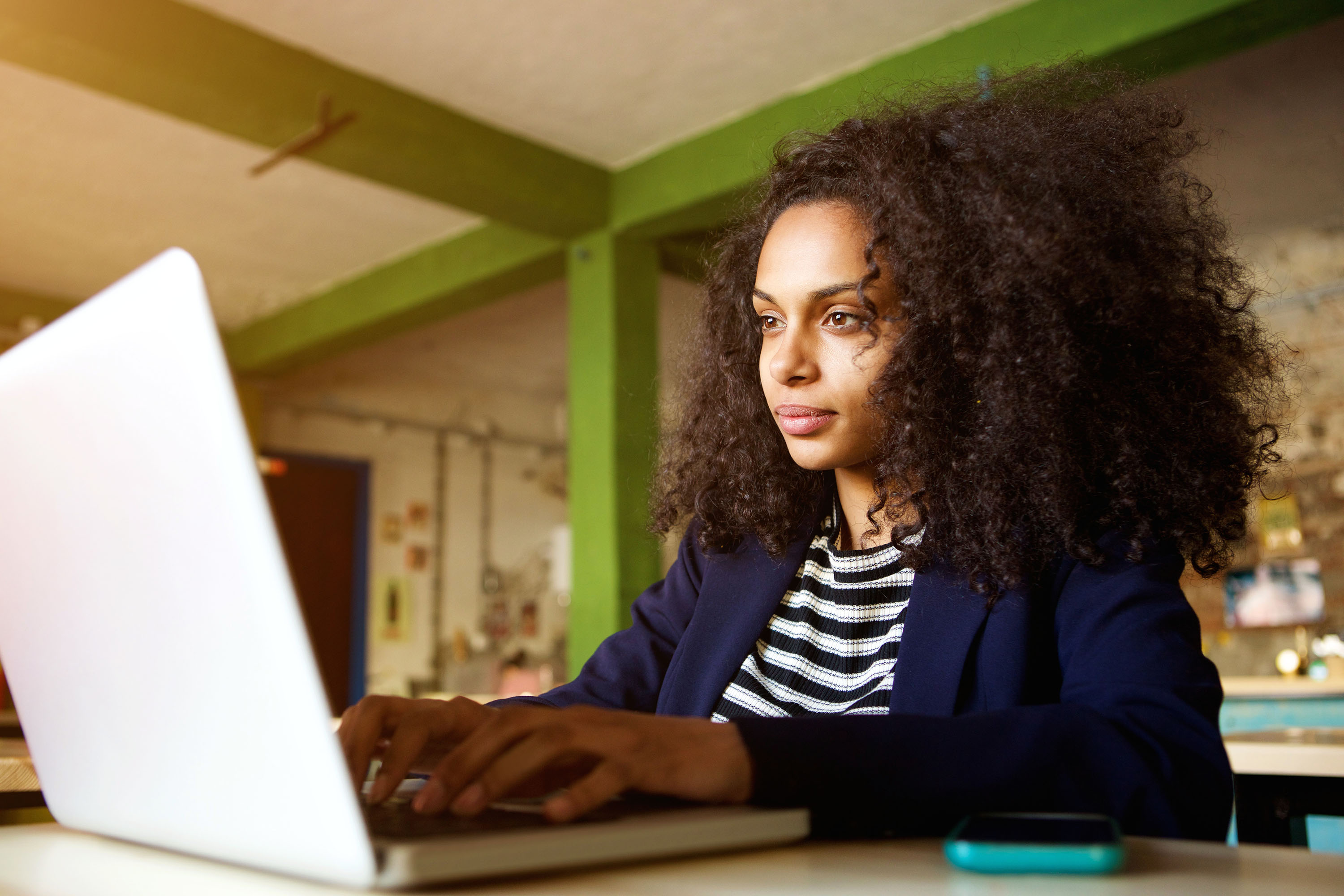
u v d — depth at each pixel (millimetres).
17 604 557
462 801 463
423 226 5316
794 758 509
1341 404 5387
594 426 4633
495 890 396
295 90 3717
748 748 506
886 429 853
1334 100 4098
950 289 828
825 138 939
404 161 4020
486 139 4254
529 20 3582
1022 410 776
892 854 479
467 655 7949
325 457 7449
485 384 8164
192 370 386
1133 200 871
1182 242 924
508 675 7547
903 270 845
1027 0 3432
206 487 393
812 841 520
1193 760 566
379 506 7676
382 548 7645
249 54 3600
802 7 3488
